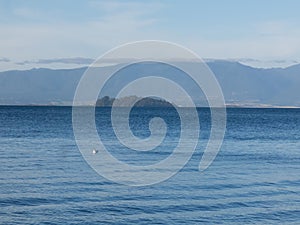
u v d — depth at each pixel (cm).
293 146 5791
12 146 4981
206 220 2133
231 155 4641
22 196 2478
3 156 4122
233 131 8112
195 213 2241
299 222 2153
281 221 2161
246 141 6281
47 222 2028
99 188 2717
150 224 2042
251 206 2414
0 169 3356
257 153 4906
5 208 2231
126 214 2184
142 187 2781
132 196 2536
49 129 7488
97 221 2066
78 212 2194
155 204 2380
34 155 4203
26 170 3319
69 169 3384
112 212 2211
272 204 2472
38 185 2777
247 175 3372
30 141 5544
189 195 2611
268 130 8569
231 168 3694
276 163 4097
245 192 2753
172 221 2097
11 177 3030
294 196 2680
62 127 7975
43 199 2419
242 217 2203
